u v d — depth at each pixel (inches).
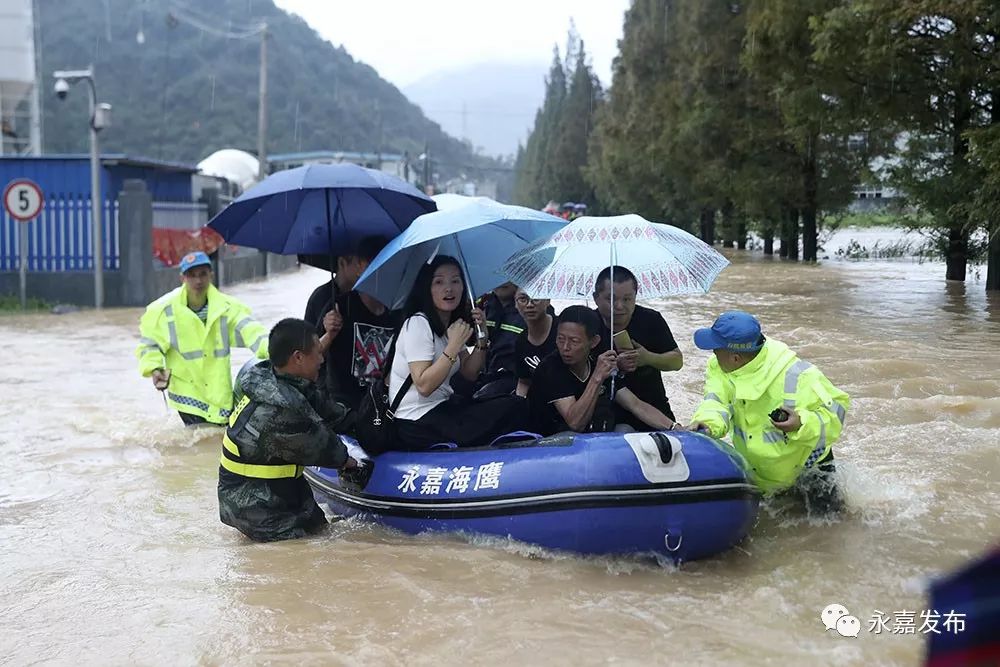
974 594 86.8
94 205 722.8
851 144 1036.5
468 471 205.5
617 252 215.0
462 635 161.3
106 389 395.2
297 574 189.5
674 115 1369.3
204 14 4237.2
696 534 189.6
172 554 204.4
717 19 1135.6
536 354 237.1
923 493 236.7
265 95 1235.9
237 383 212.7
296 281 1069.1
